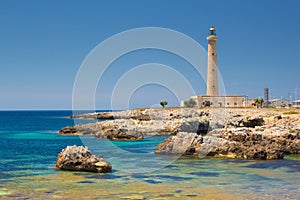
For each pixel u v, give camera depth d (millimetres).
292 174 31562
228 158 40844
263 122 69688
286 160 39281
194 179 29422
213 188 26266
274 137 46156
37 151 51312
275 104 124375
